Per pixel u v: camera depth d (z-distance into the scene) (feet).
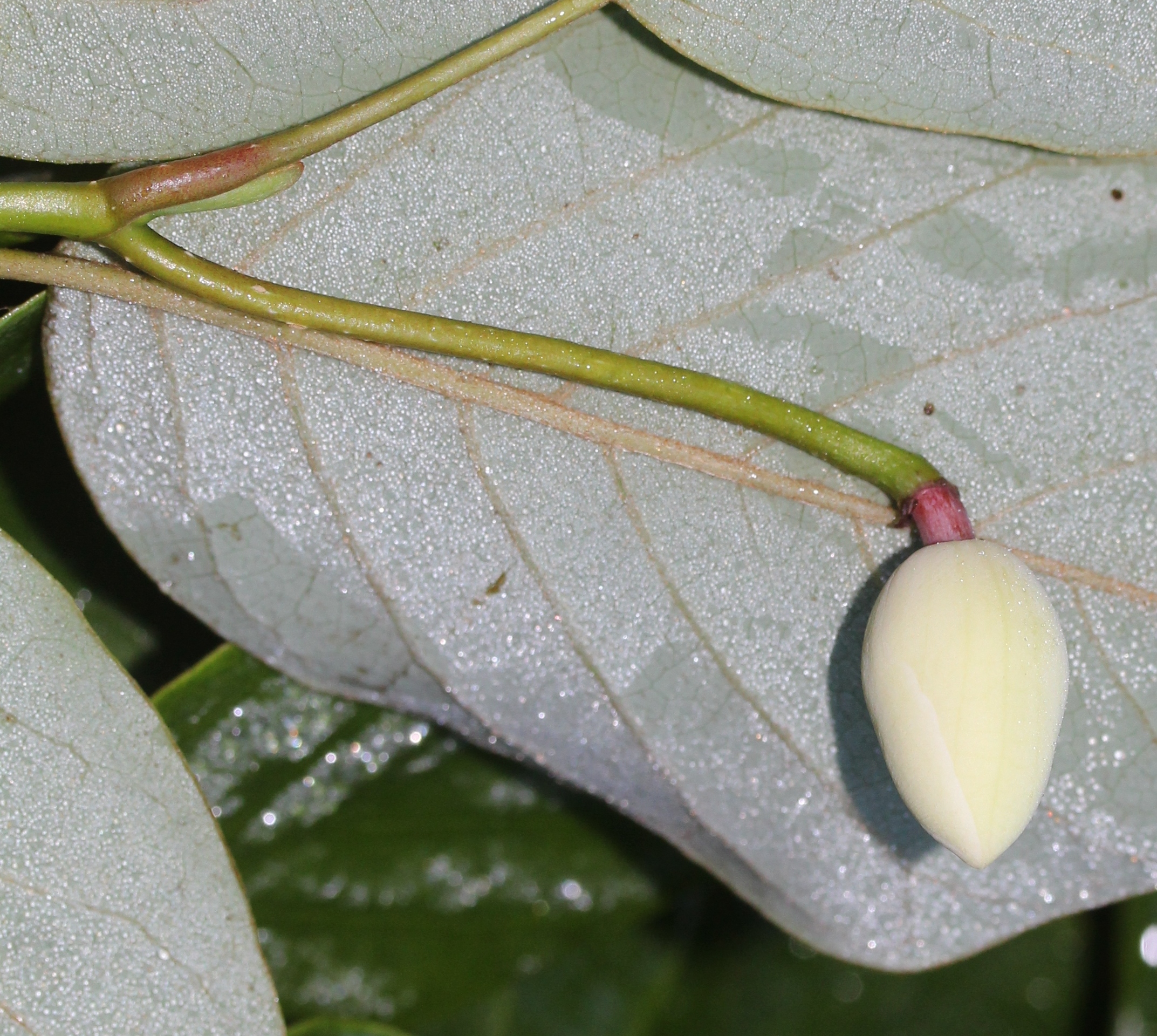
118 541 1.69
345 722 1.73
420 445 1.65
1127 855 1.67
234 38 1.62
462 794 1.76
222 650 1.69
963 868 1.67
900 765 1.60
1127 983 1.87
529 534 1.66
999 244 1.65
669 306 1.65
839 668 1.66
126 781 1.61
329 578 1.66
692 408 1.63
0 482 1.69
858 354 1.65
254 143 1.60
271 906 1.75
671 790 1.67
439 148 1.64
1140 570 1.66
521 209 1.64
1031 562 1.66
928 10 1.61
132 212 1.60
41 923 1.61
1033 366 1.65
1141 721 1.66
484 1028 1.90
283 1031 1.61
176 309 1.63
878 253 1.65
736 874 1.68
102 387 1.64
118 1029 1.61
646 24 1.62
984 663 1.60
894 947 1.68
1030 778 1.59
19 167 1.65
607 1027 1.91
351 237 1.64
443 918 1.77
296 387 1.65
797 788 1.67
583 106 1.64
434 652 1.66
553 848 1.77
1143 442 1.65
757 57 1.62
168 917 1.61
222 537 1.65
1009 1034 1.91
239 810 1.73
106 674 1.61
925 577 1.61
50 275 1.62
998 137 1.63
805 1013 1.92
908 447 1.65
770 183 1.65
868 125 1.64
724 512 1.66
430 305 1.65
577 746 1.67
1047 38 1.61
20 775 1.61
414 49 1.62
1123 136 1.63
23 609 1.61
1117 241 1.65
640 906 1.79
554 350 1.62
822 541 1.66
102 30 1.61
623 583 1.66
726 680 1.66
